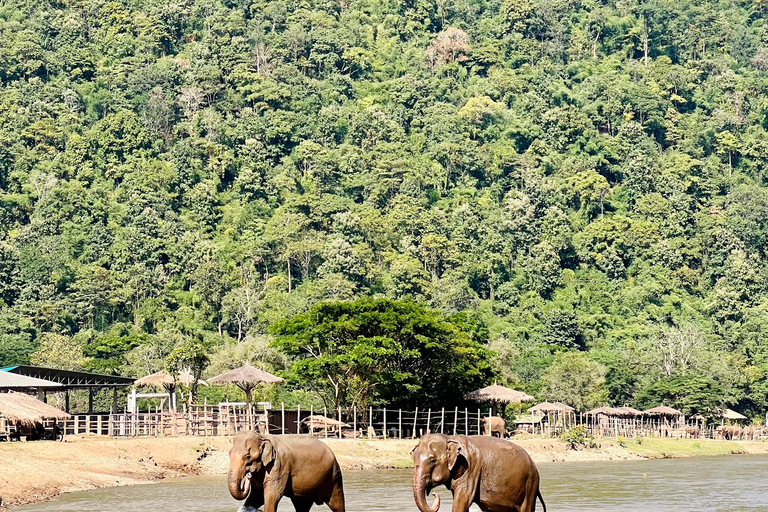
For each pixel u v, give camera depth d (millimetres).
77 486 63781
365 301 112312
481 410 124188
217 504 55875
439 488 66750
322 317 112312
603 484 73125
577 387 171875
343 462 84562
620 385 198000
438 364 114375
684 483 74312
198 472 77000
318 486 39188
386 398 113250
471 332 126500
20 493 58594
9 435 82938
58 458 71625
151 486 66375
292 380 114875
